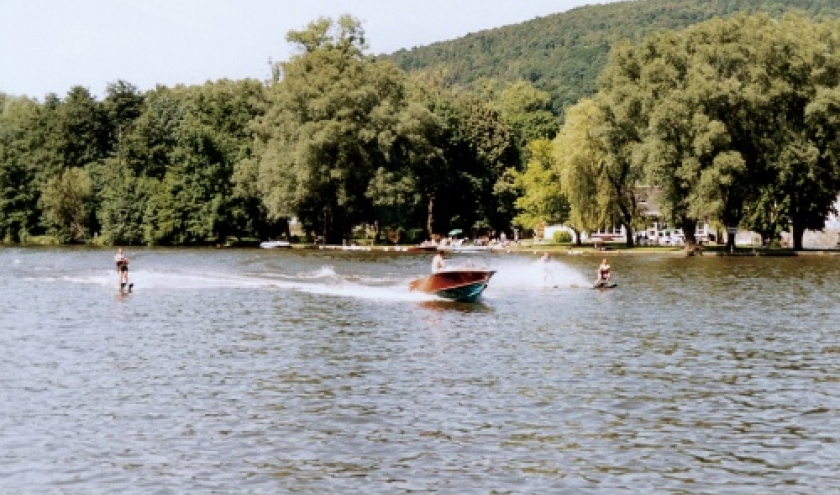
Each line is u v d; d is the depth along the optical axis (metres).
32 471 22.80
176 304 57.97
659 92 107.94
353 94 128.25
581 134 119.31
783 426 26.70
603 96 115.69
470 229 154.00
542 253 121.88
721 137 101.38
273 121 137.38
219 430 26.36
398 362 36.88
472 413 28.19
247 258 109.56
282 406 29.16
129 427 26.69
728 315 51.81
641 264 97.06
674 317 51.03
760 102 104.12
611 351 39.47
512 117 183.62
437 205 149.50
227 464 23.33
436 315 52.19
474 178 149.00
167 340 42.81
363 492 21.33
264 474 22.58
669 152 103.25
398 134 131.88
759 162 108.25
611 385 32.25
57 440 25.36
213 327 47.16
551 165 138.88
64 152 167.25
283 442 25.16
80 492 21.38
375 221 150.00
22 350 40.09
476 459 23.66
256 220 148.00
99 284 72.56
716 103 103.81
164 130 171.00
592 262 101.00
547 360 37.25
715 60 108.38
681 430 26.31
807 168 107.38
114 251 128.50
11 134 178.50
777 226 126.12
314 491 21.42
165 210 146.00
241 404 29.48
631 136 113.06
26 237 159.50
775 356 38.12
